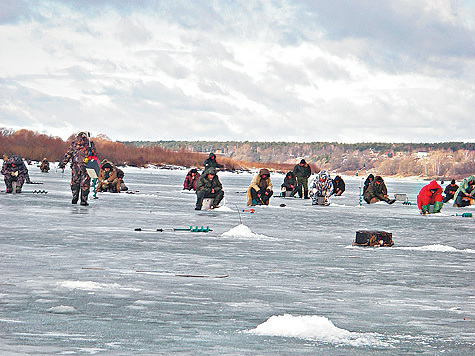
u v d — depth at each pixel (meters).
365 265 25.09
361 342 12.83
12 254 24.81
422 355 12.02
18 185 70.00
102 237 32.03
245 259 25.64
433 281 21.45
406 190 160.88
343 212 60.91
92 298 16.50
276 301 17.00
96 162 54.84
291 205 69.88
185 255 26.22
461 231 43.50
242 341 12.62
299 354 11.80
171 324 13.95
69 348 11.77
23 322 13.72
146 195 77.38
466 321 15.16
